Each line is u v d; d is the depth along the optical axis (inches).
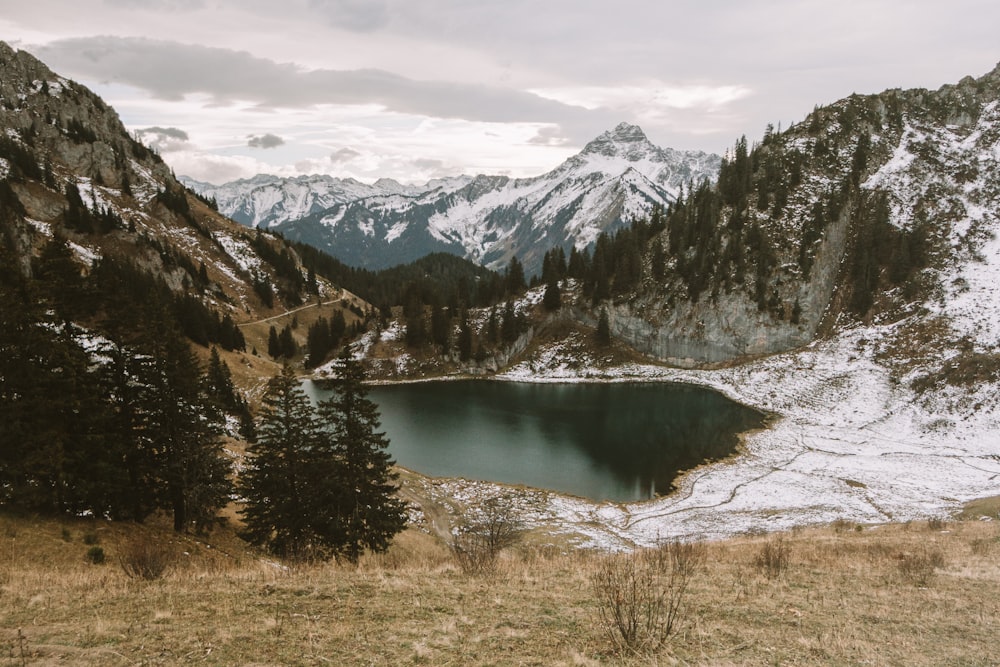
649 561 927.7
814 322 4997.5
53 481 1144.2
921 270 4825.3
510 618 566.3
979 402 3435.0
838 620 587.2
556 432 3777.1
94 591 650.2
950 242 4926.2
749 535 2003.0
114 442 1253.1
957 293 4495.6
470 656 469.4
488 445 3506.4
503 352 5664.4
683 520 2337.6
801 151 6077.8
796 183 5777.6
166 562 842.8
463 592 658.8
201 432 1382.9
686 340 5315.0
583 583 723.4
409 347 5816.9
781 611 614.9
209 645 482.0
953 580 778.8
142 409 1326.3
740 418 3964.1
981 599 681.6
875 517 2207.2
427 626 540.7
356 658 462.9
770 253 5246.1
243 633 507.5
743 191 5866.1
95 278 1306.6
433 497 2564.0
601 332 5649.6
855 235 5369.1
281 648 480.7
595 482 2906.0
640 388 4970.5
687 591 695.7
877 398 3882.9
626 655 470.6
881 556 1040.2
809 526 2089.1
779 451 3248.0
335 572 765.3
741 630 547.2
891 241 5098.4
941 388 3681.1
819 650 497.0
